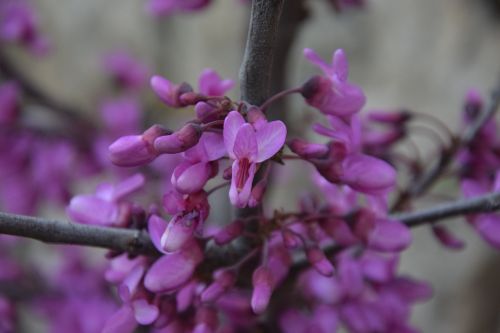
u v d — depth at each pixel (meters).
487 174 0.23
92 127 0.33
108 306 0.29
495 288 0.39
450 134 0.23
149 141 0.17
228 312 0.21
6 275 0.30
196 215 0.17
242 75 0.17
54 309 0.30
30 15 0.31
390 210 0.23
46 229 0.17
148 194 0.31
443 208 0.20
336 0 0.28
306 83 0.18
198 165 0.17
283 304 0.22
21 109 0.31
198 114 0.17
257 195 0.17
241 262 0.18
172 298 0.19
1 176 0.32
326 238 0.20
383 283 0.23
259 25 0.17
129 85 0.39
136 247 0.18
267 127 0.16
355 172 0.18
